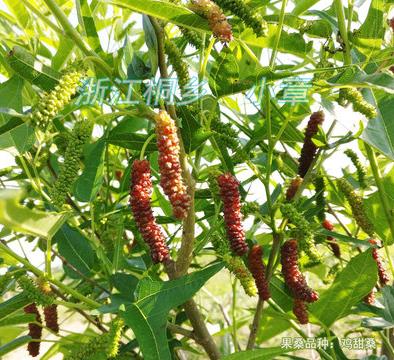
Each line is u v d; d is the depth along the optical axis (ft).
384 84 1.06
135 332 0.86
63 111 1.37
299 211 1.24
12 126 1.07
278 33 1.17
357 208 1.29
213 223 1.10
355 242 1.17
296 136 1.40
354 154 1.39
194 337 1.10
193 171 1.12
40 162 1.41
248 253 1.15
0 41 1.46
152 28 1.03
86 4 1.09
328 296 1.21
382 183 1.34
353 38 1.29
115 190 1.54
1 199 0.64
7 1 1.42
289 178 1.45
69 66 0.95
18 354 2.45
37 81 1.07
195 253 1.09
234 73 1.08
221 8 1.01
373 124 1.19
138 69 1.08
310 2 1.42
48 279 1.06
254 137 1.34
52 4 0.95
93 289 1.41
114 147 1.62
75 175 1.02
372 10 1.27
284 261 1.13
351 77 1.12
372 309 1.28
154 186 1.46
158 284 0.93
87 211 1.53
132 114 0.98
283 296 1.30
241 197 1.24
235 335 1.36
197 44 1.18
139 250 1.42
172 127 0.92
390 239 1.38
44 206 1.47
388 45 1.41
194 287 0.90
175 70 1.11
